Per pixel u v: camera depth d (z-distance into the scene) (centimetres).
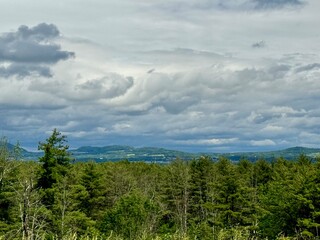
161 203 6438
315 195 3919
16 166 3038
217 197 4991
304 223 3706
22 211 1537
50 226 2970
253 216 4462
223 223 4662
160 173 8231
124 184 6975
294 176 4512
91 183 5075
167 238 2572
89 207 5119
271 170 7512
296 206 3988
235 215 4591
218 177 5853
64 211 3391
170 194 7025
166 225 5341
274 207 4109
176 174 7156
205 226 4384
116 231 3838
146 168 9769
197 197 6931
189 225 6228
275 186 4444
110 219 4028
